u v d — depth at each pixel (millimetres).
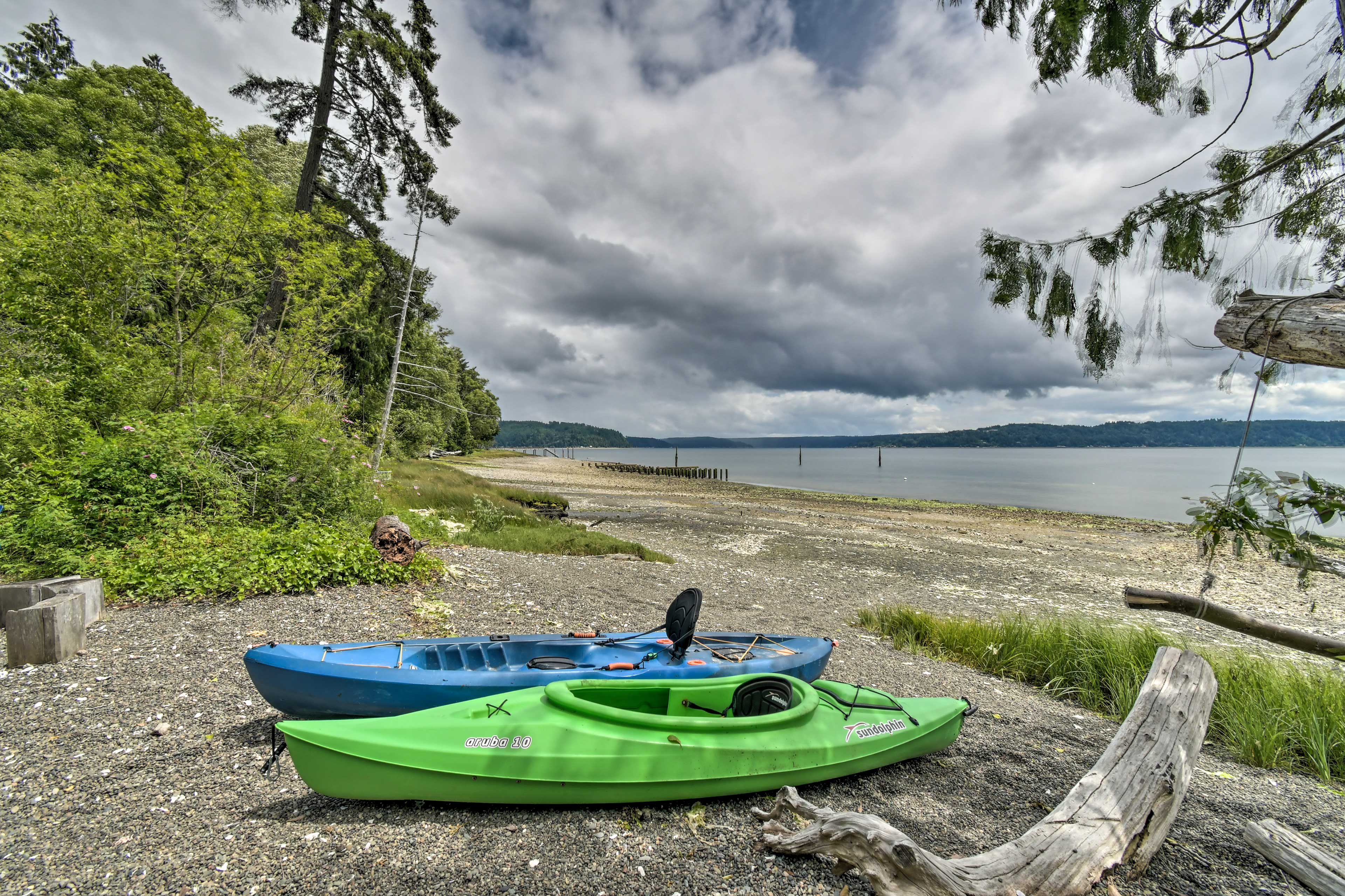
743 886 3250
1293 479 2039
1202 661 4191
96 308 9188
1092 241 3365
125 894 2928
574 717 3943
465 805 3861
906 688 6691
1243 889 3398
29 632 5117
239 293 12477
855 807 4145
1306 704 5805
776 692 4656
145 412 8719
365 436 15164
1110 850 3213
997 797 4383
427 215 18609
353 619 6852
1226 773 5027
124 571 6852
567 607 8859
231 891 3002
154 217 10406
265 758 4176
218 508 8352
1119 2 3102
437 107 17750
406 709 4281
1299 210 3213
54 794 3613
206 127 10883
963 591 13445
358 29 15586
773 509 29844
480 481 27188
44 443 8078
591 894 3148
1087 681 6914
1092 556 18719
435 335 39156
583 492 36781
